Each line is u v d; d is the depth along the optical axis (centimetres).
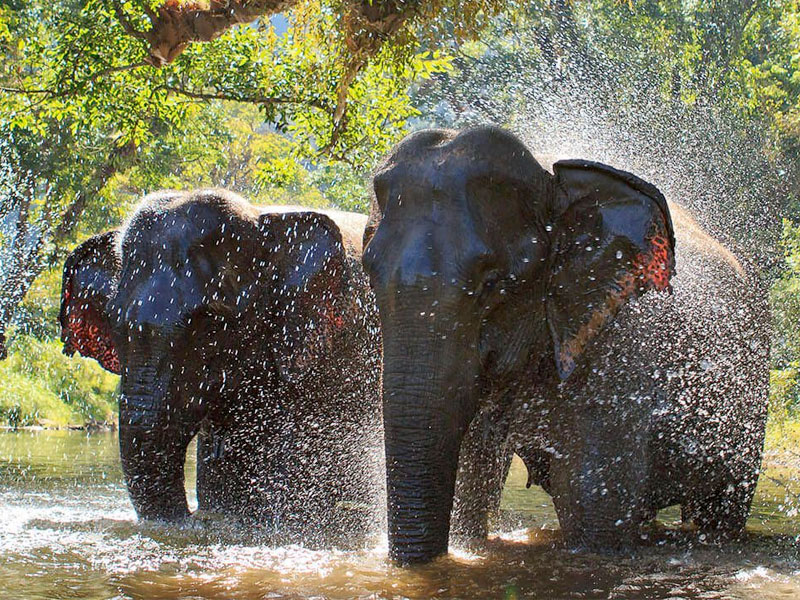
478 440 681
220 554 631
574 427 648
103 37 1427
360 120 1423
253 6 1115
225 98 1462
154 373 780
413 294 564
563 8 2655
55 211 2283
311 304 865
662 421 705
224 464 878
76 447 1561
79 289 907
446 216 578
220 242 835
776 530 844
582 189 621
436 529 568
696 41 3075
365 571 565
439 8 1024
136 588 528
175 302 794
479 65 2620
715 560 654
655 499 745
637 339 668
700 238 824
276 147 4347
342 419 894
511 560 614
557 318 615
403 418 560
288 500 880
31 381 2327
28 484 1045
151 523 770
